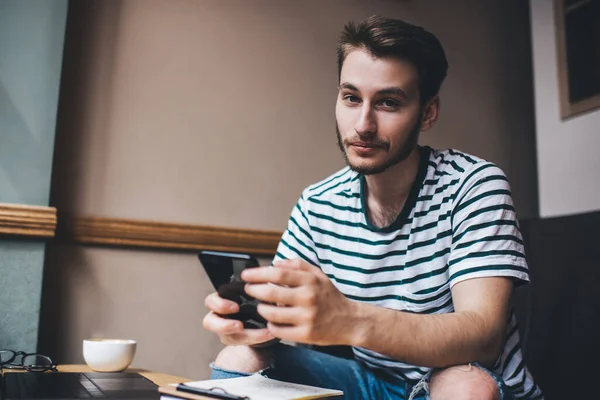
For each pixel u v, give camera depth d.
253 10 2.05
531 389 1.17
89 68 1.79
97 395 1.03
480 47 2.42
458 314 0.96
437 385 0.96
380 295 1.22
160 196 1.83
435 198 1.20
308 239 1.30
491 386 0.92
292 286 0.85
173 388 0.88
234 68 1.99
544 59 2.38
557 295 1.88
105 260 1.74
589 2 2.20
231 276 0.91
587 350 1.73
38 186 1.61
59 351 1.65
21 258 1.56
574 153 2.21
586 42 2.20
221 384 0.91
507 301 1.03
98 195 1.75
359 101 1.12
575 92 2.23
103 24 1.82
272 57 2.06
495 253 1.07
